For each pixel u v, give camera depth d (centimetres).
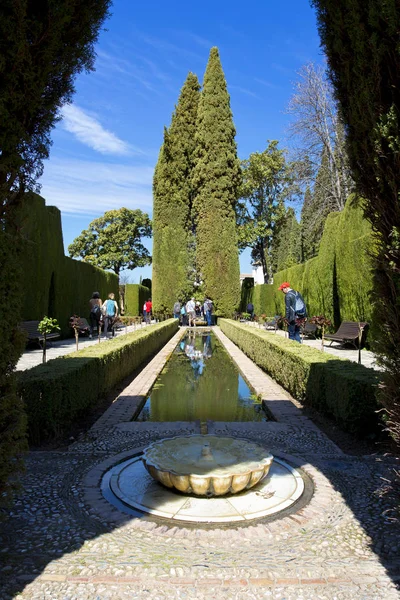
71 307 1588
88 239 4512
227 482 284
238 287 2480
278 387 711
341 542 244
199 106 2472
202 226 2461
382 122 236
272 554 233
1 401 221
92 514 274
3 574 213
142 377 818
